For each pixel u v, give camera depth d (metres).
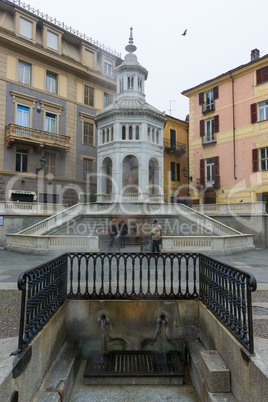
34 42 24.28
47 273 4.05
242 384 3.14
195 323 5.26
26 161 24.41
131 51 25.53
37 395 3.35
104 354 5.18
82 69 27.86
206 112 27.33
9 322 4.68
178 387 4.39
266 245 17.70
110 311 5.29
